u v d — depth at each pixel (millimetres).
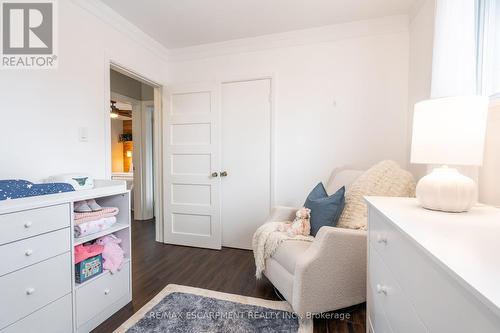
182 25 2371
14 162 1466
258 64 2629
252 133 2686
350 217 1673
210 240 2771
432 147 1019
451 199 957
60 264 1284
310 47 2471
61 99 1715
